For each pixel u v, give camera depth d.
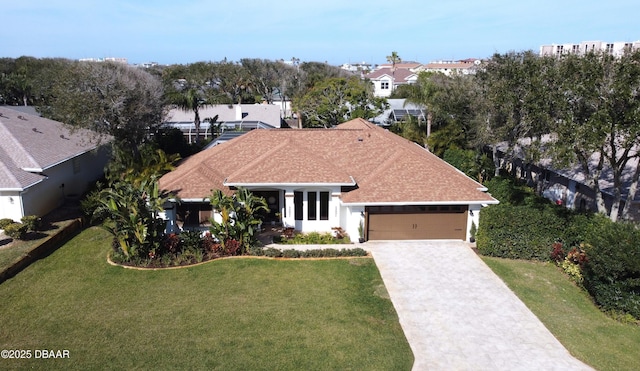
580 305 19.91
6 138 30.52
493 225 24.81
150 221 23.20
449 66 159.25
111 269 22.73
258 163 28.02
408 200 25.89
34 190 28.84
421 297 20.16
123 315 18.38
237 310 18.81
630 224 20.31
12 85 70.69
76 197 34.00
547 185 37.91
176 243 24.19
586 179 25.89
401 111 66.75
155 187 23.50
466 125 45.19
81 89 35.88
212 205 25.06
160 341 16.56
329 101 61.28
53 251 25.19
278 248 25.47
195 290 20.61
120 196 22.78
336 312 18.73
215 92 97.62
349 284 21.31
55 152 32.56
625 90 20.27
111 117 36.06
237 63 116.94
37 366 15.06
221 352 15.93
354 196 26.19
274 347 16.27
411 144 37.84
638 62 20.88
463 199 26.08
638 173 24.44
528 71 30.08
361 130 34.12
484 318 18.53
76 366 15.11
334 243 26.45
